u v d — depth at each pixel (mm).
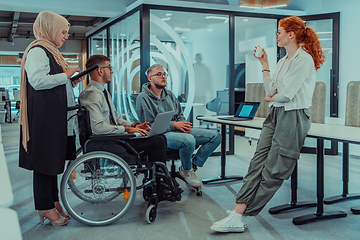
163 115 2402
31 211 2576
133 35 4789
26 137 2084
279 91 2227
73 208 2254
